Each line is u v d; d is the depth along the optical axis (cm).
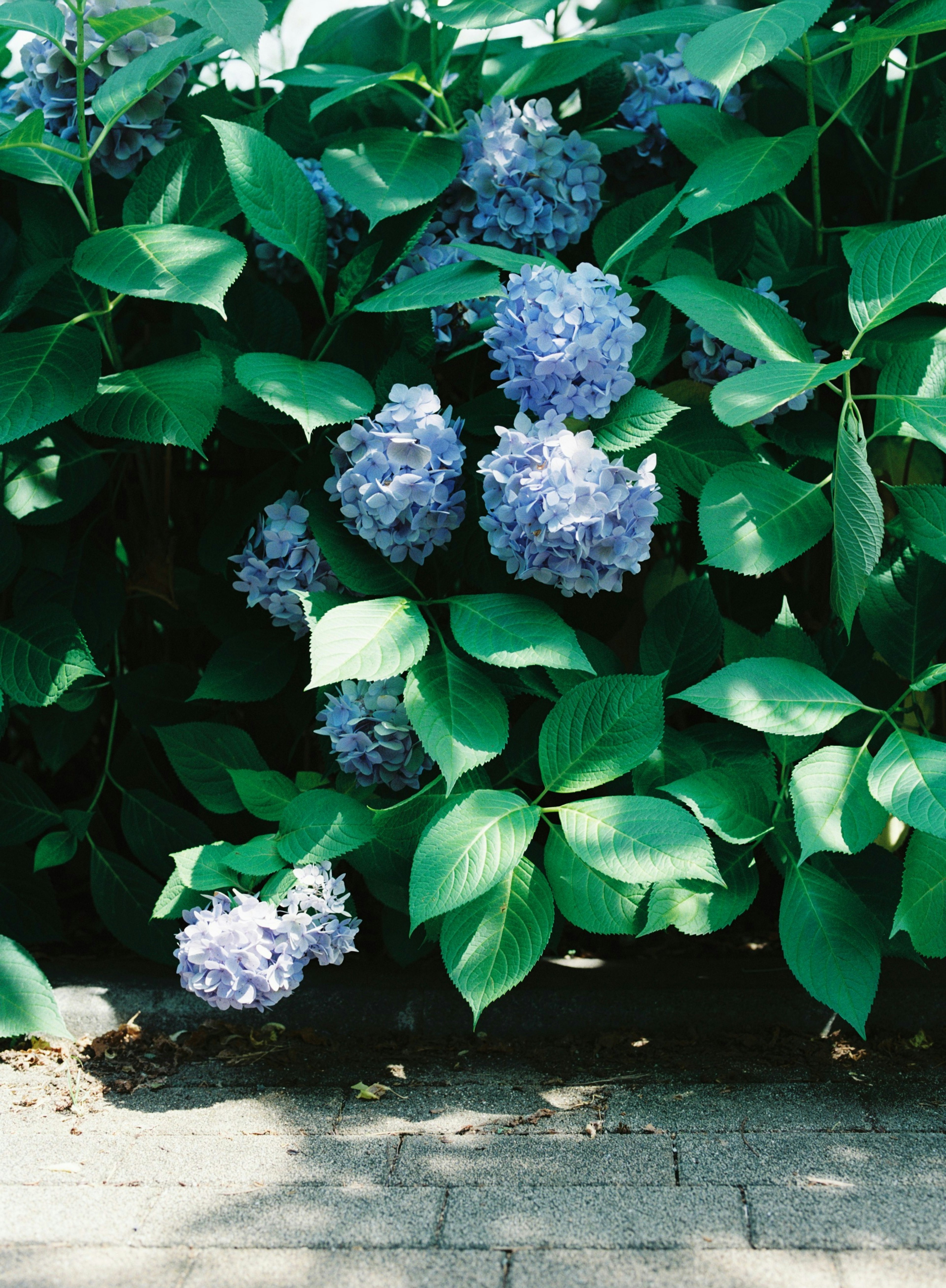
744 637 255
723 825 234
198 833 287
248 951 228
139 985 280
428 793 254
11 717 350
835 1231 179
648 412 243
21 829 292
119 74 257
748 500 240
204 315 272
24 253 275
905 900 226
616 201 318
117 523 313
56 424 275
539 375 232
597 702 239
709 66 235
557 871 238
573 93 341
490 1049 261
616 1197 192
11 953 244
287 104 316
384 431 239
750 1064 249
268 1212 191
